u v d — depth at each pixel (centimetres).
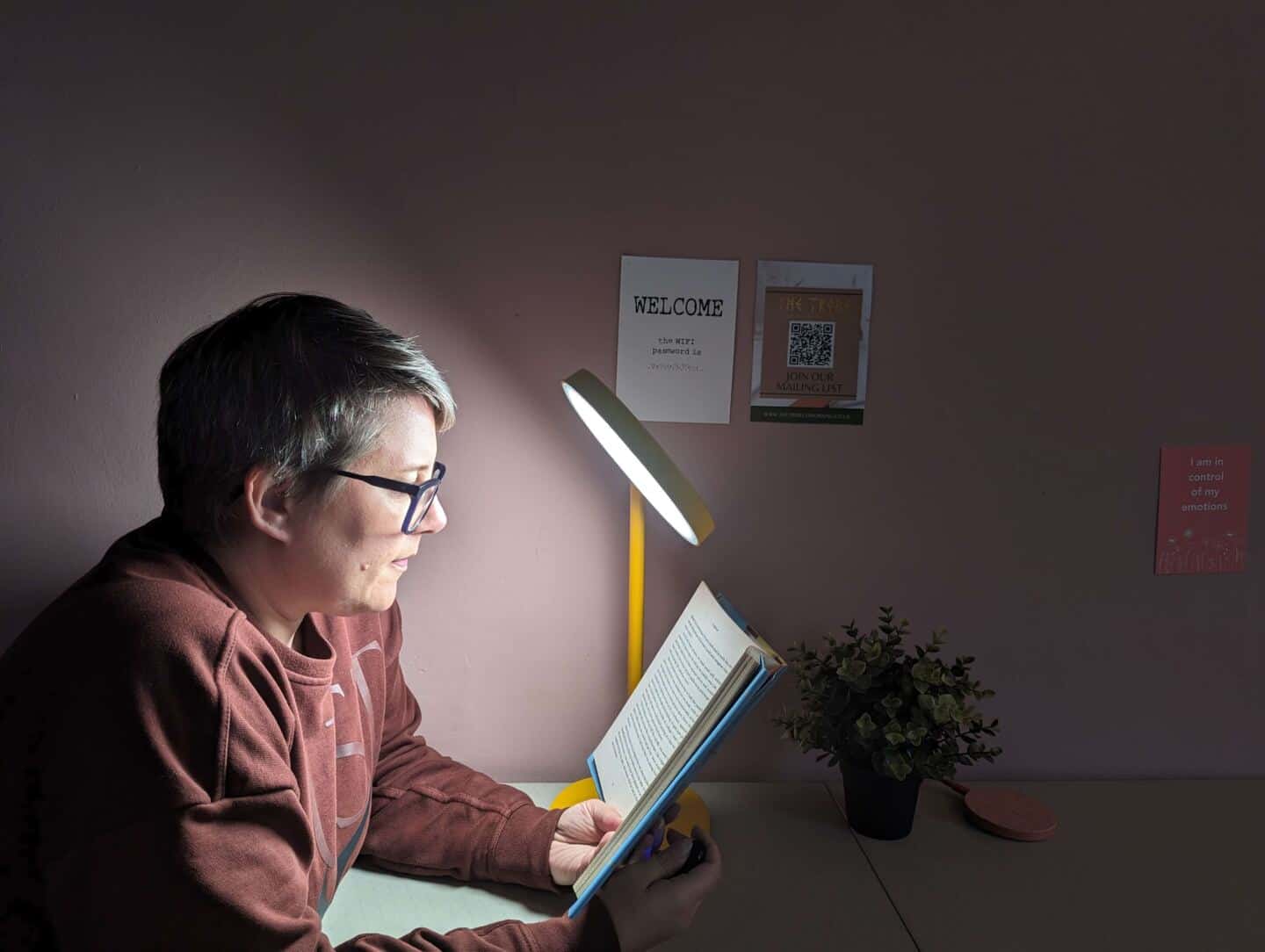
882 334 124
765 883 103
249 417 71
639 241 119
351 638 101
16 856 68
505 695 127
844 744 111
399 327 119
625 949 81
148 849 63
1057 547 130
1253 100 123
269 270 116
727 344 122
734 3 116
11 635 117
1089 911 100
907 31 118
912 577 129
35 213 111
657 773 94
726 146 119
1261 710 136
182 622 68
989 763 135
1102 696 134
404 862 104
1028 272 124
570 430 122
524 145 117
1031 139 122
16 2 108
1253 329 128
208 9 111
